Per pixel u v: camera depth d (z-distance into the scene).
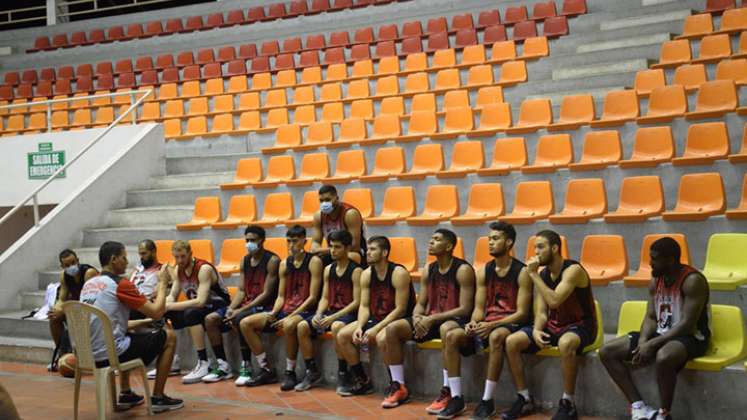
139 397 6.42
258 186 9.71
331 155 10.17
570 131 8.77
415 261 7.47
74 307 5.84
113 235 9.85
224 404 6.36
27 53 18.31
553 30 12.41
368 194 8.66
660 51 10.57
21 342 8.31
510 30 13.22
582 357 5.52
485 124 9.78
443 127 10.34
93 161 11.58
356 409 6.02
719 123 7.61
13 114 14.73
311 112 11.96
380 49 13.85
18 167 12.07
